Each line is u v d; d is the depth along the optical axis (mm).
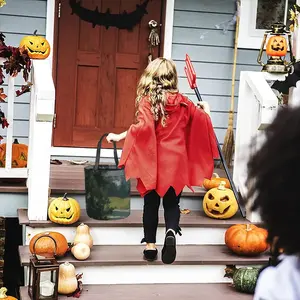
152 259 4730
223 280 4906
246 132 5520
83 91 6941
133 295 4566
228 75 7070
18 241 6250
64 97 6898
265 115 5129
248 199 1435
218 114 7090
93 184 5004
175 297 4578
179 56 6992
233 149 6855
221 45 7023
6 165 5191
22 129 6688
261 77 5398
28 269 4625
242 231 4941
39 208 4887
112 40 6941
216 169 6809
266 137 1387
